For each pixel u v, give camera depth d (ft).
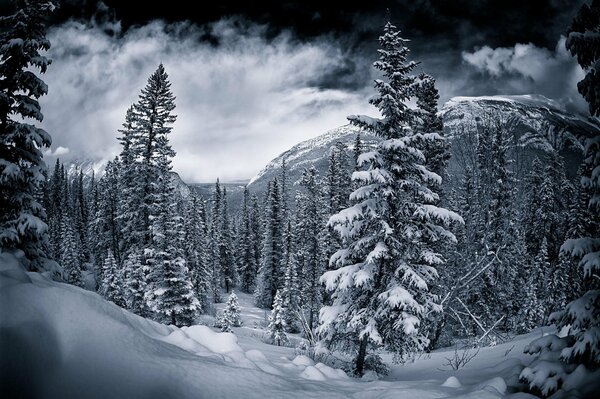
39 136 40.96
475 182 71.36
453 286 64.34
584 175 25.40
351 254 47.14
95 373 16.80
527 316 97.55
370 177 43.70
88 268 191.72
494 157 71.46
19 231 39.09
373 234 45.75
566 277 59.36
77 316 18.78
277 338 106.32
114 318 21.11
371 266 44.50
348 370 46.52
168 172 91.86
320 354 49.67
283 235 178.70
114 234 150.20
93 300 21.06
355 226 46.03
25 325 16.29
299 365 31.68
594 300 23.47
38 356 15.89
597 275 23.21
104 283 100.83
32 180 40.24
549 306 72.49
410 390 23.61
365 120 46.19
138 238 89.45
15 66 41.34
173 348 23.06
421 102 67.36
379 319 43.86
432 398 22.63
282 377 24.12
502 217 70.95
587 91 24.47
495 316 84.58
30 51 41.45
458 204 81.41
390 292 42.16
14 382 14.58
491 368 35.14
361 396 23.43
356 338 47.24
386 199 44.91
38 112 41.86
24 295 17.65
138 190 87.97
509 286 95.71
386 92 45.62
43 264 41.22
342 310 46.65
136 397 16.61
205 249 185.16
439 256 46.09
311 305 138.21
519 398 21.59
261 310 174.29
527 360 35.29
